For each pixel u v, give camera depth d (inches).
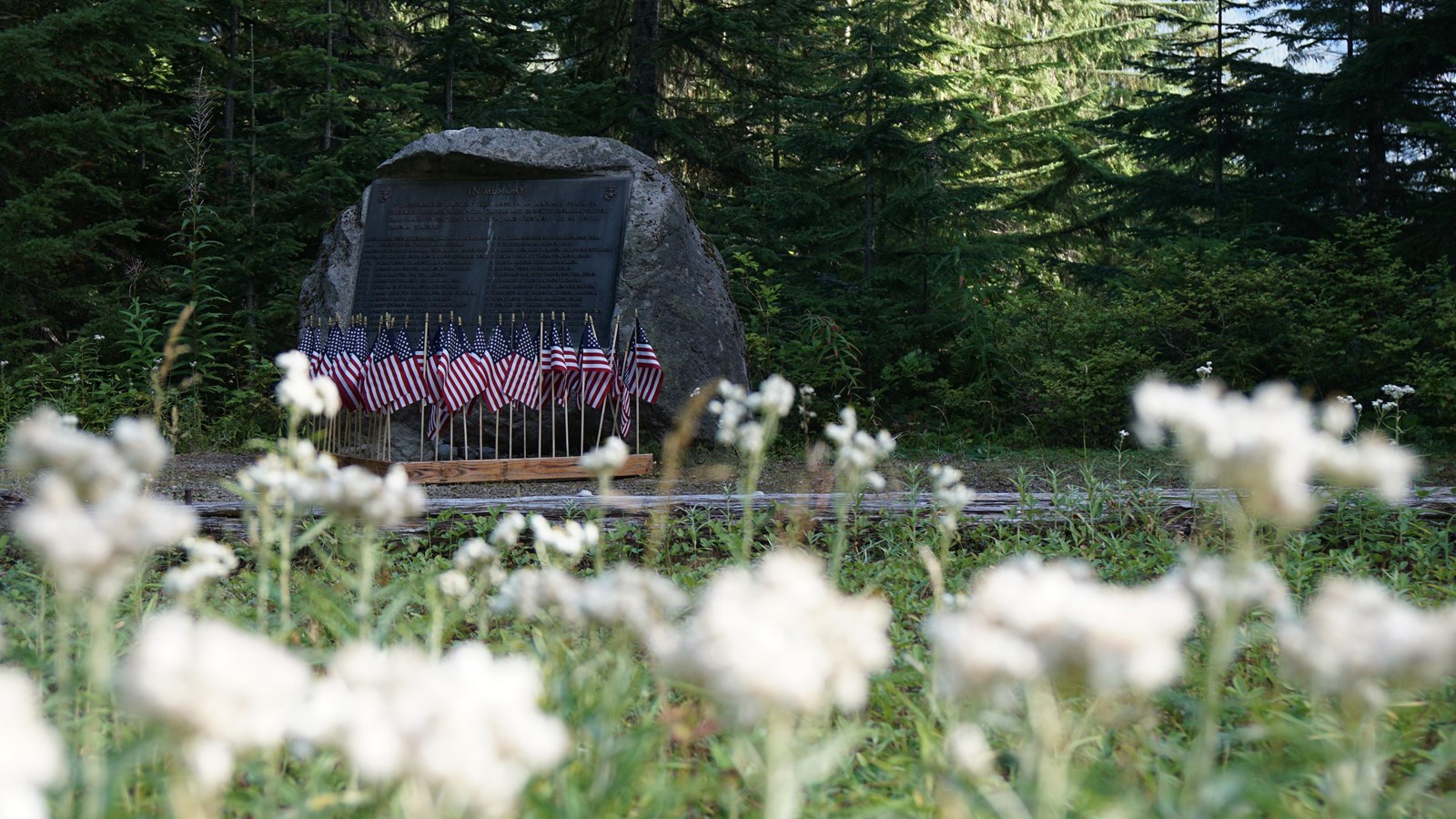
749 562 204.1
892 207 572.7
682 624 102.6
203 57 569.6
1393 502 229.0
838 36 837.8
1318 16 661.3
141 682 41.4
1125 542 222.5
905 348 556.1
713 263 412.5
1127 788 73.9
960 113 617.0
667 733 89.0
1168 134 706.2
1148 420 58.1
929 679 98.0
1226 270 477.7
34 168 547.2
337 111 548.1
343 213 406.3
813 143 590.6
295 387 88.5
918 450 440.5
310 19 545.3
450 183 393.7
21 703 39.7
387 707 45.8
